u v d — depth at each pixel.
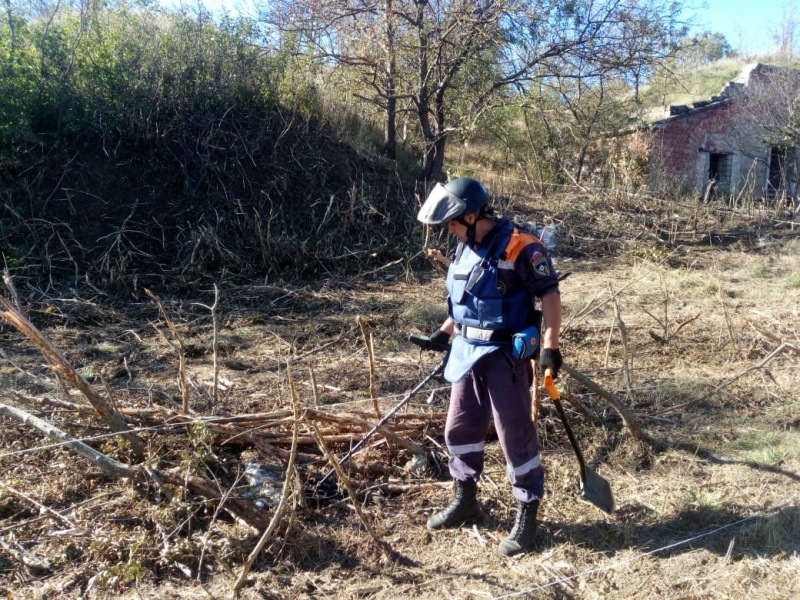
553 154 16.55
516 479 3.23
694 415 4.76
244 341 6.62
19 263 8.15
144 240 9.14
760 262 10.58
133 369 5.70
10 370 5.56
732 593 2.95
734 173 19.17
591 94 16.48
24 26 10.45
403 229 10.77
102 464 3.40
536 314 3.22
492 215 3.21
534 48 12.91
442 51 12.56
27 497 3.31
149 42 11.11
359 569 3.12
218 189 10.05
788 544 3.30
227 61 11.51
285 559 3.14
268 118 11.43
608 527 3.45
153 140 10.20
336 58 12.35
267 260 9.19
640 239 11.89
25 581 2.94
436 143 13.22
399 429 4.07
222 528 3.26
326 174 11.16
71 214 9.05
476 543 3.33
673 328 6.75
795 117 17.42
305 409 3.78
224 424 3.81
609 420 4.57
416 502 3.63
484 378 3.25
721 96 19.17
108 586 2.90
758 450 4.27
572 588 3.01
